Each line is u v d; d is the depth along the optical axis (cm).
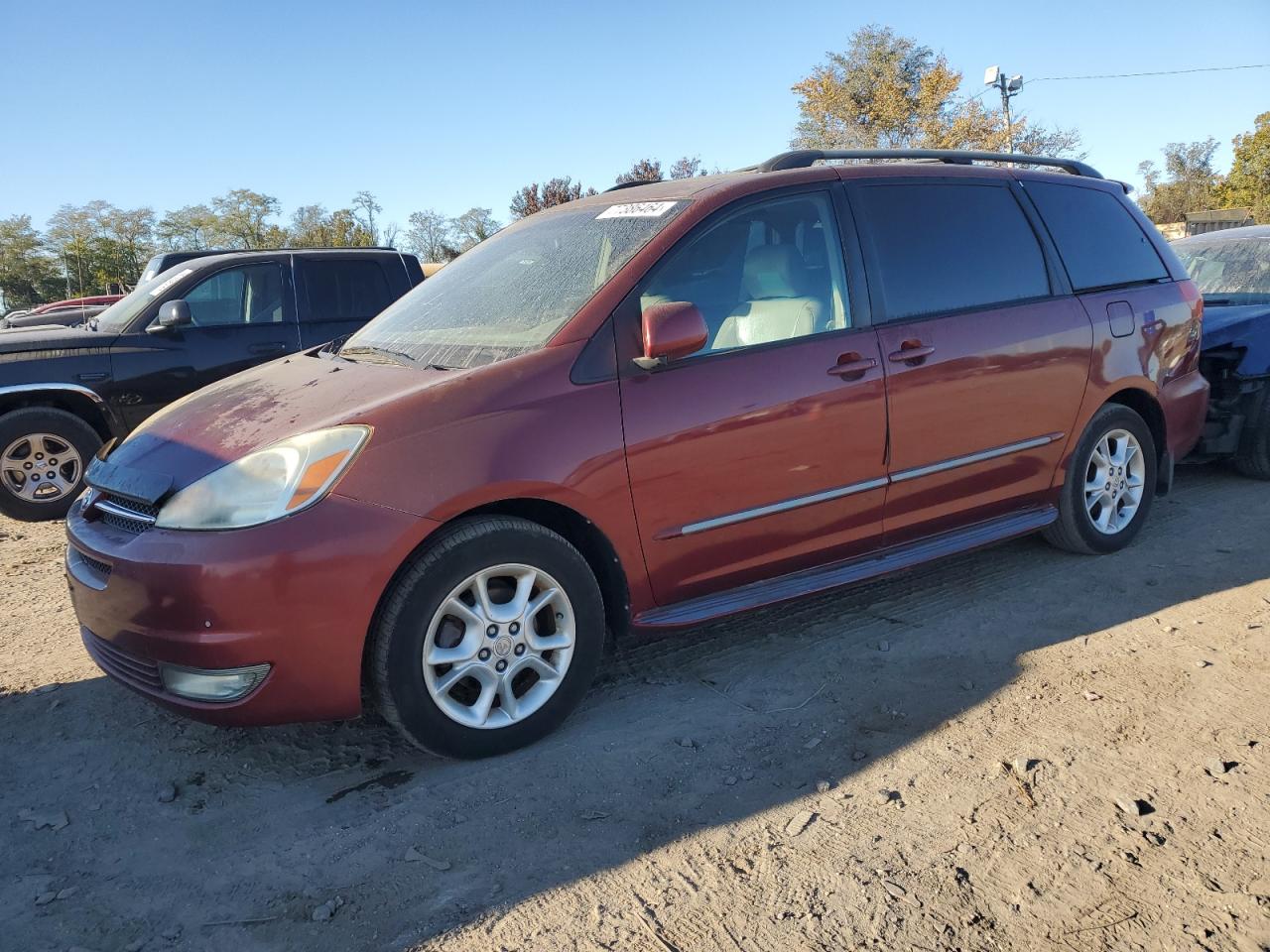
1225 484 617
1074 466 454
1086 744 303
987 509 427
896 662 370
